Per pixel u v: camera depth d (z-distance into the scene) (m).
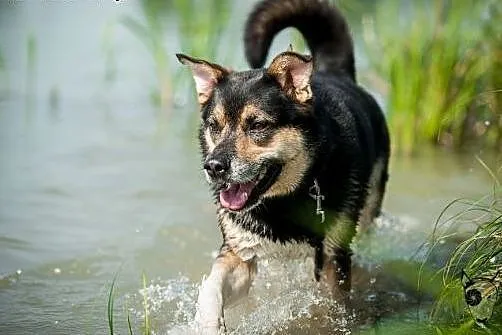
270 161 7.09
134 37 18.75
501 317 6.24
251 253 7.42
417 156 12.10
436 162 11.80
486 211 7.34
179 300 7.81
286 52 7.12
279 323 7.38
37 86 15.52
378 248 9.02
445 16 13.05
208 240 9.33
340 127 7.57
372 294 7.93
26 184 10.99
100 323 7.32
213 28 14.20
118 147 12.70
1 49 17.27
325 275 7.62
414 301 7.71
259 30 9.09
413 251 8.84
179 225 9.70
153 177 11.36
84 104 14.85
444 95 12.24
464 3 12.36
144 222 9.81
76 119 14.07
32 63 15.60
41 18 20.11
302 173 7.20
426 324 6.84
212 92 7.47
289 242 7.36
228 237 7.42
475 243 7.00
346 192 7.46
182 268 8.61
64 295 7.88
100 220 9.83
